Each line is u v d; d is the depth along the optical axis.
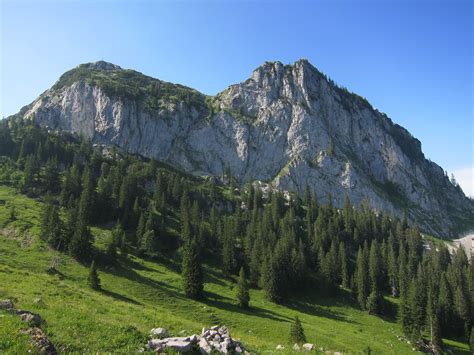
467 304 109.75
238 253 135.50
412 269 132.88
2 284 36.09
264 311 94.94
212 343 20.36
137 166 198.75
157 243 121.88
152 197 171.00
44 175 163.62
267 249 126.06
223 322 79.94
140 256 116.31
